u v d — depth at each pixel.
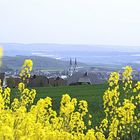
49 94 49.84
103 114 28.69
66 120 14.55
